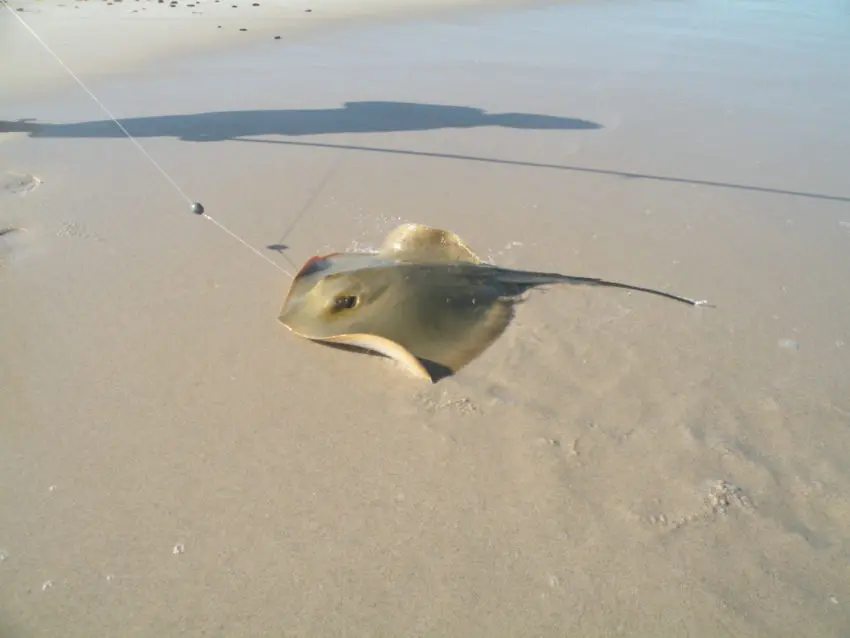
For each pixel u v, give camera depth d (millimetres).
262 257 1322
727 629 730
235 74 2412
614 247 1366
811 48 2848
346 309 1081
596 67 2557
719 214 1490
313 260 1212
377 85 2314
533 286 1225
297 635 733
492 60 2650
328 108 2088
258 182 1618
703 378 1031
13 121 1915
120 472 897
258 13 3490
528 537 819
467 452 920
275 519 843
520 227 1437
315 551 810
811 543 801
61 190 1544
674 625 735
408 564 795
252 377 1040
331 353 1085
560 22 3371
